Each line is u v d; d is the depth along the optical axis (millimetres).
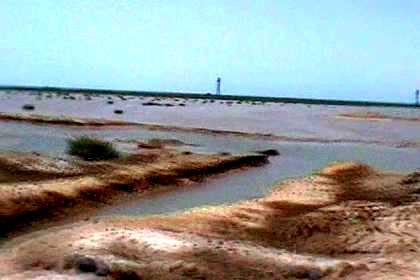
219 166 25391
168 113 69750
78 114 59031
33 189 17016
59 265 11188
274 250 12750
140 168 22188
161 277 10648
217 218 15688
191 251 11914
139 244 12172
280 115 78812
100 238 12445
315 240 14195
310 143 40875
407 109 149250
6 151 23672
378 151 37406
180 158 25266
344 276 10914
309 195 19719
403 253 12875
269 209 17344
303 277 10984
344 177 23672
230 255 11828
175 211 17422
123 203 18266
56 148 27203
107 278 10586
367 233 14570
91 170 21016
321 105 158625
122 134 38906
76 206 17188
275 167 27734
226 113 77438
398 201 18891
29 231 14789
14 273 10828
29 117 44969
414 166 30078
